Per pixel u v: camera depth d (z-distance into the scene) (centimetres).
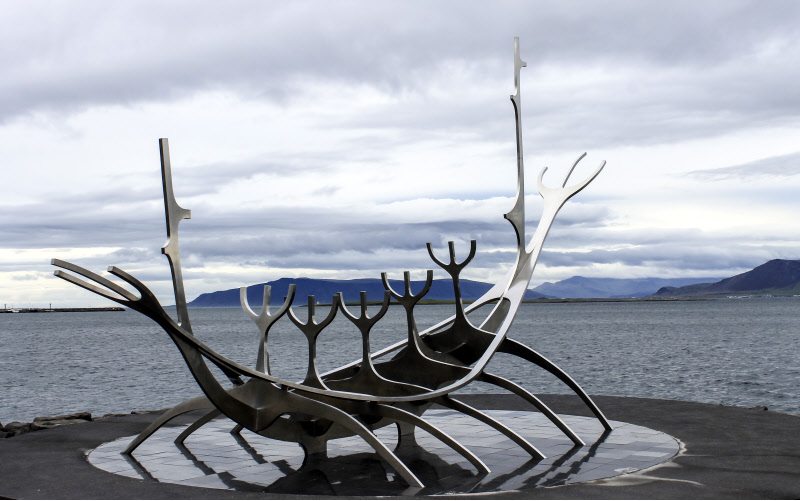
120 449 1240
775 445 1197
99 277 934
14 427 1609
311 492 945
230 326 12744
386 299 1174
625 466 1055
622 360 4331
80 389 3269
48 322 18712
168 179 1056
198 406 1184
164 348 6356
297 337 8206
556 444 1223
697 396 2850
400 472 991
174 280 1041
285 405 1081
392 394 1172
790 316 12925
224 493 922
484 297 1329
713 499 874
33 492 951
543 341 6369
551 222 1352
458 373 1192
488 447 1206
